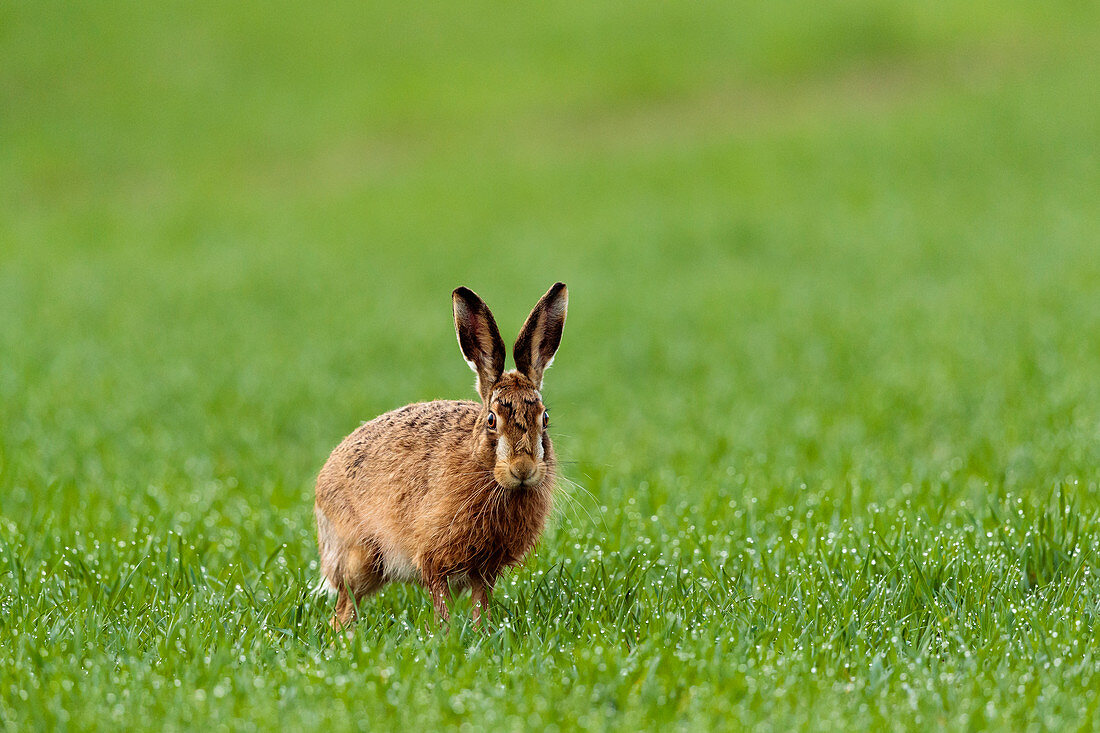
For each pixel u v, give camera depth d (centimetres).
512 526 916
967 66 6212
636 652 798
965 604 885
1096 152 4684
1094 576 959
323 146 5731
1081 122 5075
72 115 5975
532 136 5797
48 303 3083
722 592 938
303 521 1189
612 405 1923
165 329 2764
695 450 1522
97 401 1902
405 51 6912
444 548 907
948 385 1867
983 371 1969
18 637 836
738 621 860
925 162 4800
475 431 898
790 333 2517
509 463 855
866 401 1795
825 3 7225
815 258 3600
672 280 3384
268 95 6316
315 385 2052
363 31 7175
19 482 1348
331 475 980
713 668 768
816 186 4619
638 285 3319
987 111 5391
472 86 6412
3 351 2364
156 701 727
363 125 5978
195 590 958
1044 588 938
